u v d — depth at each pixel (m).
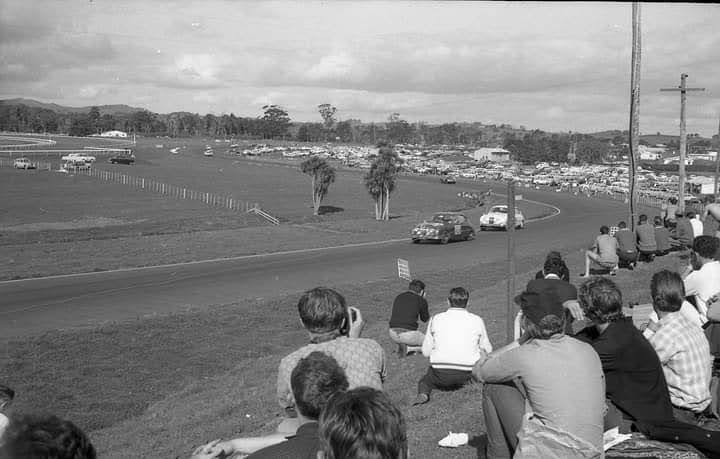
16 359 15.62
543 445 4.66
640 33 24.34
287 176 111.06
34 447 2.46
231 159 159.00
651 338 6.10
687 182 110.75
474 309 18.97
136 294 24.03
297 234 43.62
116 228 44.38
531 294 4.94
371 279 27.31
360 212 67.38
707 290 8.48
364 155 183.12
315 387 3.58
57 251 34.00
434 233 39.53
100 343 17.23
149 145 195.88
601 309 5.56
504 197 85.12
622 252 22.48
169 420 11.74
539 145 166.75
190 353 17.09
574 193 97.94
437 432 7.55
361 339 4.98
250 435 9.71
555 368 4.72
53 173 95.06
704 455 5.11
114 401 13.67
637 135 24.72
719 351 7.28
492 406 5.60
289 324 20.16
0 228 47.09
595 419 4.67
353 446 2.79
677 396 6.01
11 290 24.67
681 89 42.12
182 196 73.94
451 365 8.91
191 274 28.48
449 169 138.50
